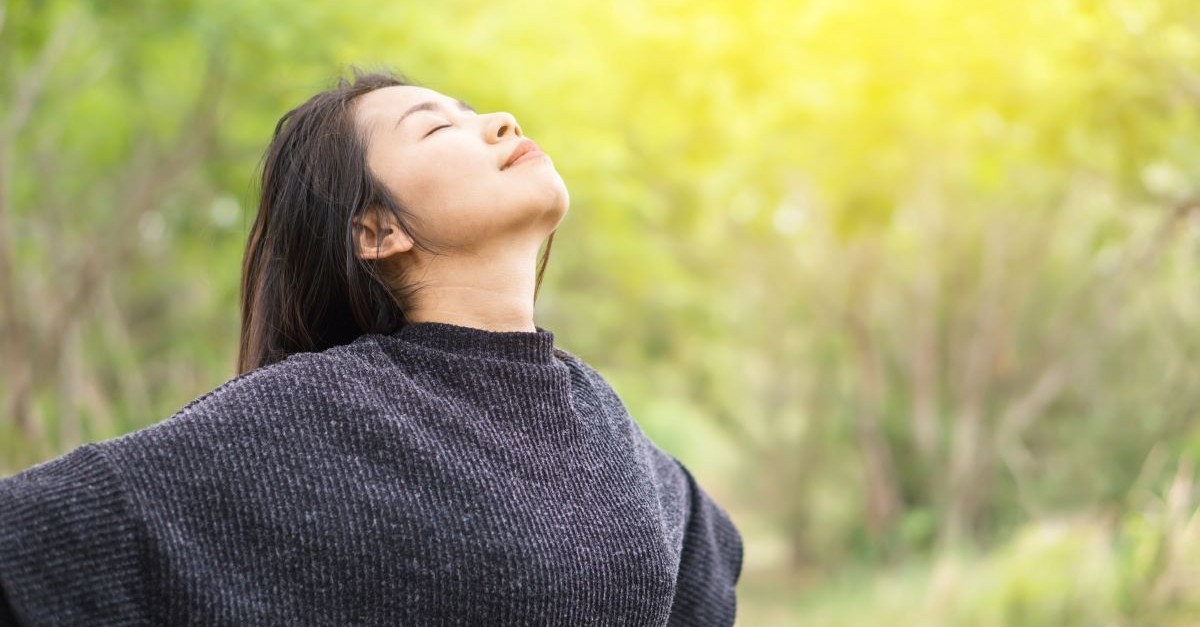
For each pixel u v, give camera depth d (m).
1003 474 9.73
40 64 5.14
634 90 5.36
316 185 1.43
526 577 1.21
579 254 9.09
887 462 11.22
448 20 5.57
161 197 6.30
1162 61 4.61
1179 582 4.96
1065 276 9.69
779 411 13.60
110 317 6.82
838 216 5.57
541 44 5.94
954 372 10.61
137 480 1.13
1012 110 4.74
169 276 8.09
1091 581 5.42
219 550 1.15
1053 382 9.19
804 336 12.86
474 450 1.26
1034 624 5.58
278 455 1.19
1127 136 4.88
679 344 12.57
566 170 5.84
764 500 14.07
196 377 7.70
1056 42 4.53
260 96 5.35
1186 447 5.83
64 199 6.86
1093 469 8.55
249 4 4.55
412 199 1.38
